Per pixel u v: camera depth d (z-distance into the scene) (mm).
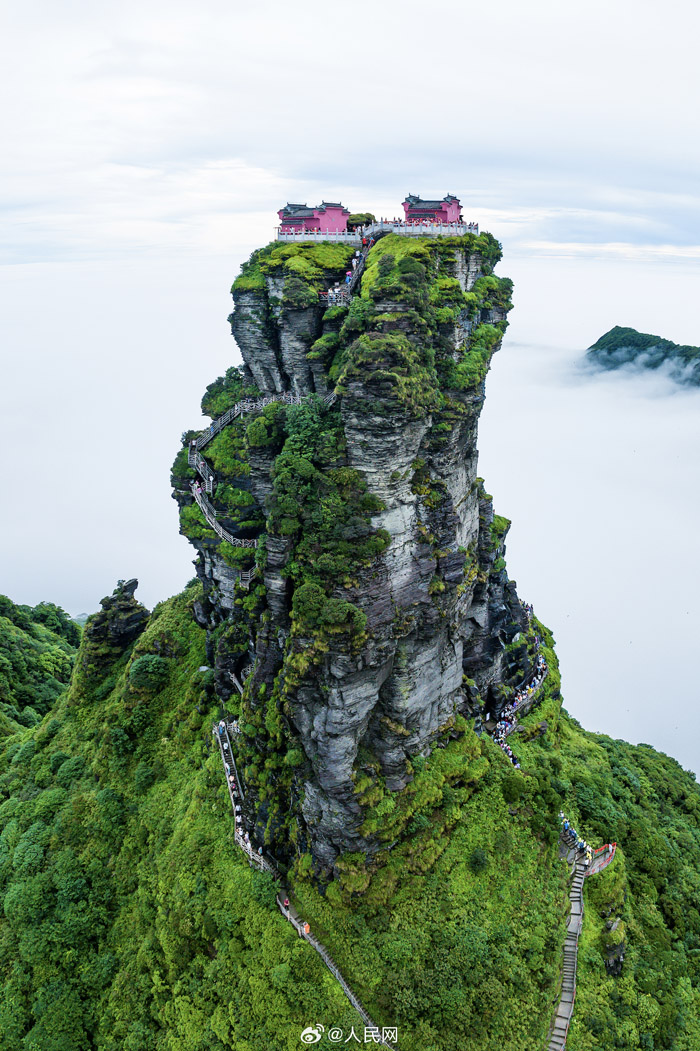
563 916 61531
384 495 57125
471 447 71000
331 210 73062
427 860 60812
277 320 70312
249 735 66625
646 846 78938
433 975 54812
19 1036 67625
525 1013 54562
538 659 93750
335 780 57875
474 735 70875
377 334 56031
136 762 82250
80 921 70938
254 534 78938
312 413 59062
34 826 79375
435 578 62844
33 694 125125
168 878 66688
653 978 66375
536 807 67062
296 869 61844
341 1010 53469
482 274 73938
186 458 83188
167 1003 61188
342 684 56375
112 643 96562
